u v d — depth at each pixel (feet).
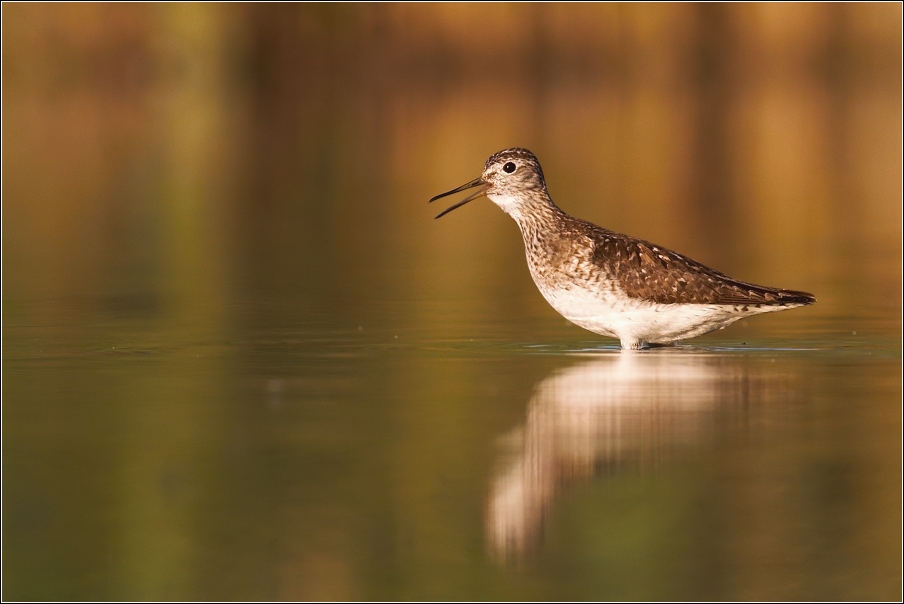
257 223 95.96
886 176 117.29
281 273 73.36
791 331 54.44
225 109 169.99
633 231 87.81
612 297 49.21
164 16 169.99
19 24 166.09
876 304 61.41
